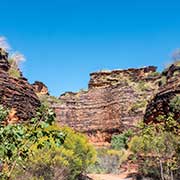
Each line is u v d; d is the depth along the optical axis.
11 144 5.02
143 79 73.38
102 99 72.44
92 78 80.50
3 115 5.86
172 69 40.56
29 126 5.50
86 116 71.75
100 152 52.28
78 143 29.00
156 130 30.36
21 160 5.17
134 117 63.50
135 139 34.84
